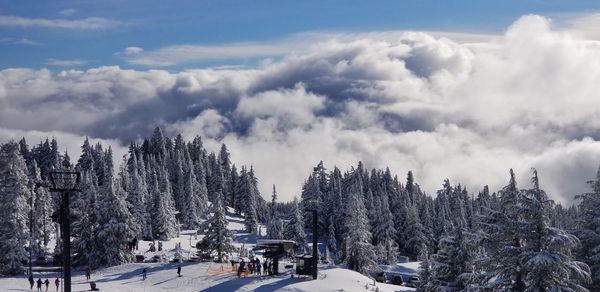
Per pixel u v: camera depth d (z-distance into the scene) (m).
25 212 74.62
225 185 183.12
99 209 80.31
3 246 71.62
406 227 124.81
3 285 63.25
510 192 26.50
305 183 140.50
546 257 24.00
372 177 162.75
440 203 146.38
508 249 25.52
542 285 25.11
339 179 149.00
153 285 63.94
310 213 136.12
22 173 74.94
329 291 56.50
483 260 27.27
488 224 26.84
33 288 61.97
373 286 61.56
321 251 125.31
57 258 79.75
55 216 52.25
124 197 83.19
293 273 65.38
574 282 25.44
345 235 100.44
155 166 177.62
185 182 165.50
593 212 31.33
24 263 79.12
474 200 153.75
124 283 65.62
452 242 42.34
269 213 164.88
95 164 165.75
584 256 31.05
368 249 83.44
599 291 30.64
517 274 26.19
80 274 74.81
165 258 85.88
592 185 31.88
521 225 25.64
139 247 102.75
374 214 123.62
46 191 96.81
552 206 25.86
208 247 78.06
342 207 132.25
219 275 66.25
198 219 145.25
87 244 80.44
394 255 104.69
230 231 78.88
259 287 58.62
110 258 78.81
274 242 66.19
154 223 120.94
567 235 24.98
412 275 91.81
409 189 159.75
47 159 168.50
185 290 60.25
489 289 26.95
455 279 41.84
